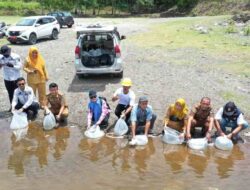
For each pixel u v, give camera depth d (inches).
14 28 964.6
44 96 450.3
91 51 546.9
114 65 542.3
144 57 732.7
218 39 949.8
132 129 367.9
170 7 2506.2
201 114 370.3
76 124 415.8
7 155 342.3
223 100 470.3
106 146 362.0
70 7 2349.9
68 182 291.9
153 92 504.1
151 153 346.6
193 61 696.4
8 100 486.0
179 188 282.7
